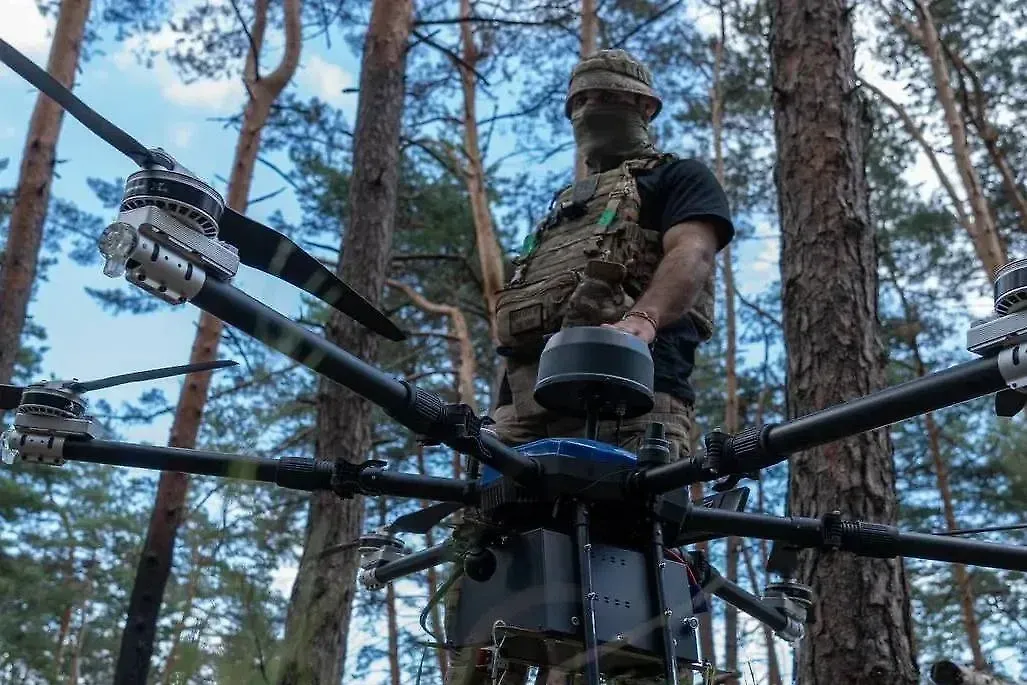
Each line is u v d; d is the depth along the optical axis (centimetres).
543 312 228
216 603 62
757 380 1794
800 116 533
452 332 1532
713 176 231
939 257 1609
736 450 153
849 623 402
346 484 182
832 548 199
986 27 1524
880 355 482
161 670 60
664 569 168
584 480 165
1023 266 118
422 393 148
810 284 494
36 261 908
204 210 119
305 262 128
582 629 155
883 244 1608
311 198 1395
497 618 158
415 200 1472
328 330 821
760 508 1476
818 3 554
